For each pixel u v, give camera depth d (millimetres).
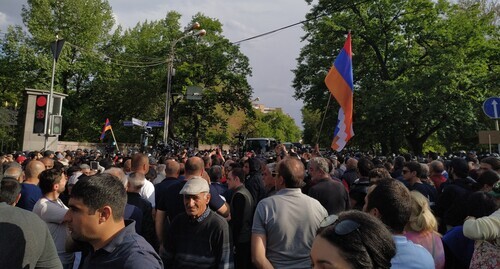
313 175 5039
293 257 3094
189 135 41688
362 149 29984
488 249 2594
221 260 3332
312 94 29031
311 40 28828
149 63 37781
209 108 39969
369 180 4832
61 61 35656
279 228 3131
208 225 3375
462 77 22547
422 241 2551
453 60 23031
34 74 36312
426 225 2592
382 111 22938
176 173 5578
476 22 25891
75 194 2037
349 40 8453
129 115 41094
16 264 2018
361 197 4766
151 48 40438
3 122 30406
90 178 2100
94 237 2035
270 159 9445
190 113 39469
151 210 4586
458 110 22703
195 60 38219
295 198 3268
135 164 5336
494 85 23484
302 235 3127
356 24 27266
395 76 27281
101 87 40406
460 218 3877
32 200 4543
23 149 18594
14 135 32844
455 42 25156
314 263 1316
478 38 24938
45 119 12852
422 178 5984
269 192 5449
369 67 28312
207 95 37906
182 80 36219
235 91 40188
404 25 26484
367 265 1222
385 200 2320
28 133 18766
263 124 73250
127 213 4000
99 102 42156
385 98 22844
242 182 5324
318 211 3262
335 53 27594
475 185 4746
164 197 4469
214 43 38656
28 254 2080
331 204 4602
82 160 12070
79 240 2061
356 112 26688
